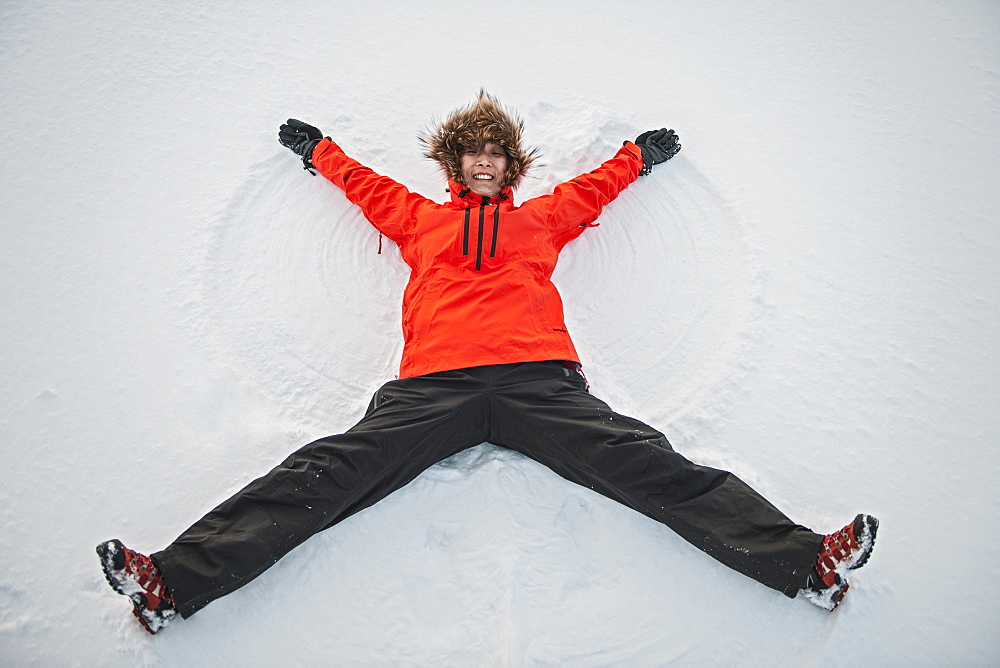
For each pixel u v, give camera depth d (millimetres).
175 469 1937
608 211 2582
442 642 1681
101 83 2766
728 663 1674
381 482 1804
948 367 2236
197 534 1594
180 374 2109
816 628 1711
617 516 1877
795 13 3314
